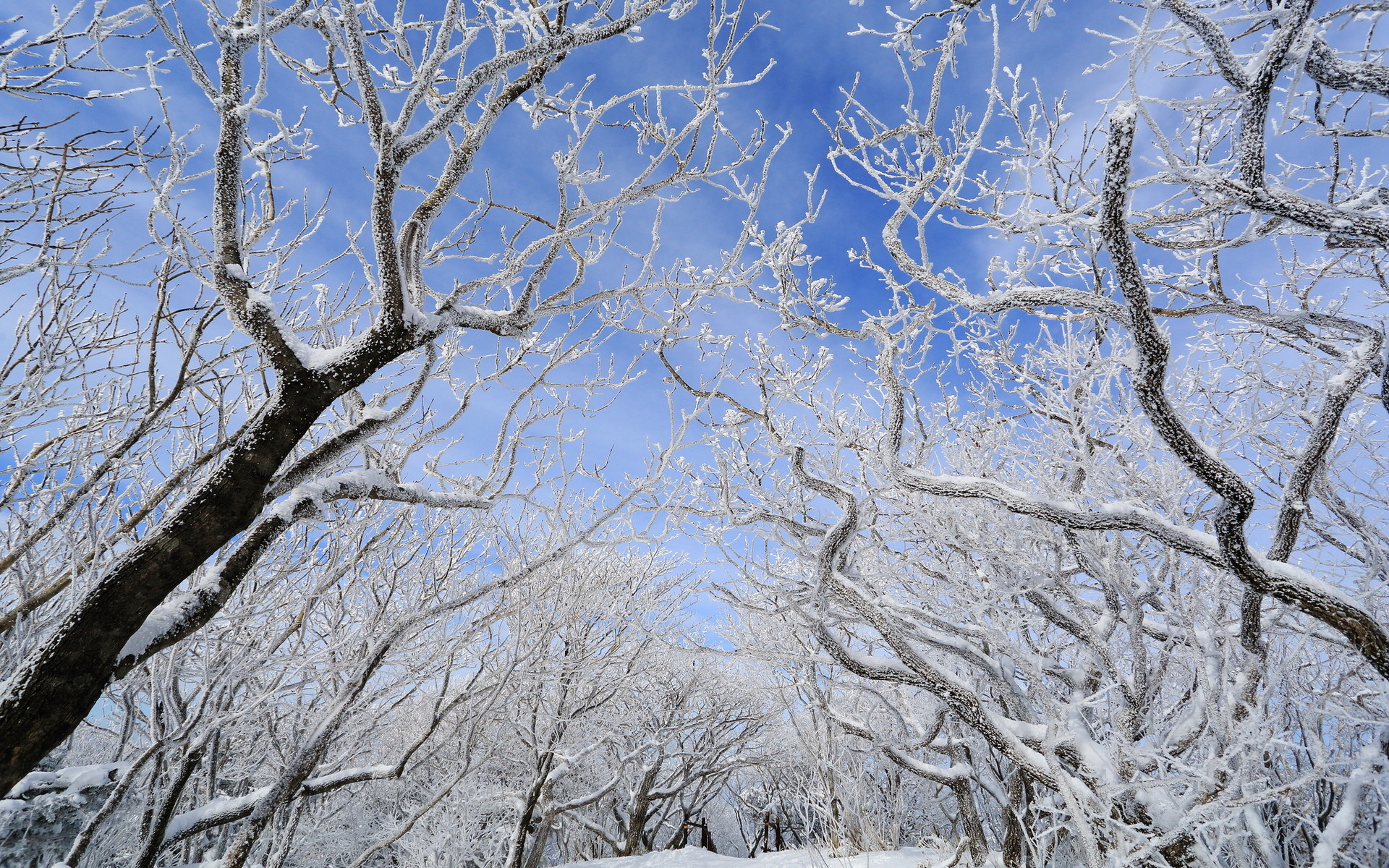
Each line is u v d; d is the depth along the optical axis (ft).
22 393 13.25
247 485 9.27
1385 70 9.36
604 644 33.30
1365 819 14.28
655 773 42.80
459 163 10.68
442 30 9.05
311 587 19.63
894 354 15.43
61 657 7.84
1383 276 16.38
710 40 11.09
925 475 14.94
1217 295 15.12
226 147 9.59
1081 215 12.83
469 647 23.62
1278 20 9.91
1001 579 16.88
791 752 39.60
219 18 9.20
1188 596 15.70
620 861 34.14
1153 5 9.50
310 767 17.79
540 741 31.50
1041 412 18.80
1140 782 12.98
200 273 11.23
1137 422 18.03
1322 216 10.04
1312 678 18.28
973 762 26.00
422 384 12.94
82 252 13.47
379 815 37.45
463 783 33.53
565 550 18.19
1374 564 15.75
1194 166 12.03
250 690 19.98
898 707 25.41
